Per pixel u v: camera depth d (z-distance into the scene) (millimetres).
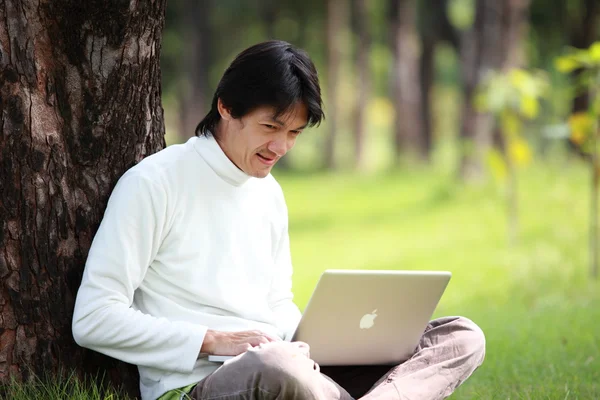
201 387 4035
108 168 4551
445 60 44469
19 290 4359
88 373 4531
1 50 4246
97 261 4102
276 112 4152
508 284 11031
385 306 4285
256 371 3854
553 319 8305
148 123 4727
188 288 4285
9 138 4285
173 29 37031
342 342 4344
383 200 22234
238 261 4426
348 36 38281
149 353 4102
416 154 31891
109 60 4449
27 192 4336
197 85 34125
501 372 6277
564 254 12562
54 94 4395
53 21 4336
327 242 16859
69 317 4469
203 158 4371
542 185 18281
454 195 19781
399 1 31375
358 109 33531
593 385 5855
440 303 10203
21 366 4395
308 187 27125
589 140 11117
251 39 39062
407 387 4227
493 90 13383
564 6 30312
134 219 4148
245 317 4387
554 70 31906
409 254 14258
